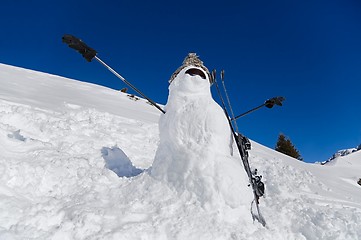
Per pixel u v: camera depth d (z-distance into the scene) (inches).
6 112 223.8
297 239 143.7
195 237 122.0
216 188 138.3
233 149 158.7
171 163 150.3
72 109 376.2
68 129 248.7
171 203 137.3
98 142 246.2
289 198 217.3
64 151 195.9
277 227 147.5
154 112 591.5
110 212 126.4
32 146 179.2
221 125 152.4
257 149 539.5
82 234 113.0
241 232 129.3
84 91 633.0
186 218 130.3
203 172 141.3
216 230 126.7
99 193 146.0
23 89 450.9
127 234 115.0
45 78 697.6
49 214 118.2
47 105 357.4
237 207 138.4
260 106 182.5
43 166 150.7
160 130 163.0
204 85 163.6
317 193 295.7
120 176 184.1
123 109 512.7
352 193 386.9
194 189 140.4
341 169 628.4
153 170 155.3
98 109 428.5
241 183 142.6
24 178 138.8
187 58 174.9
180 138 152.5
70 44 149.3
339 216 173.0
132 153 253.4
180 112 157.5
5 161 139.5
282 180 295.6
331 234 148.1
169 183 146.2
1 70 609.9
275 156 540.7
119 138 281.3
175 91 164.4
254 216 144.9
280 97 181.2
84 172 160.9
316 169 558.6
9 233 103.7
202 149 146.3
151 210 135.4
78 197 138.7
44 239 106.5
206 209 135.2
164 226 125.4
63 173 154.5
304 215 162.2
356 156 797.2
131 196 144.6
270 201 181.5
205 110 153.9
